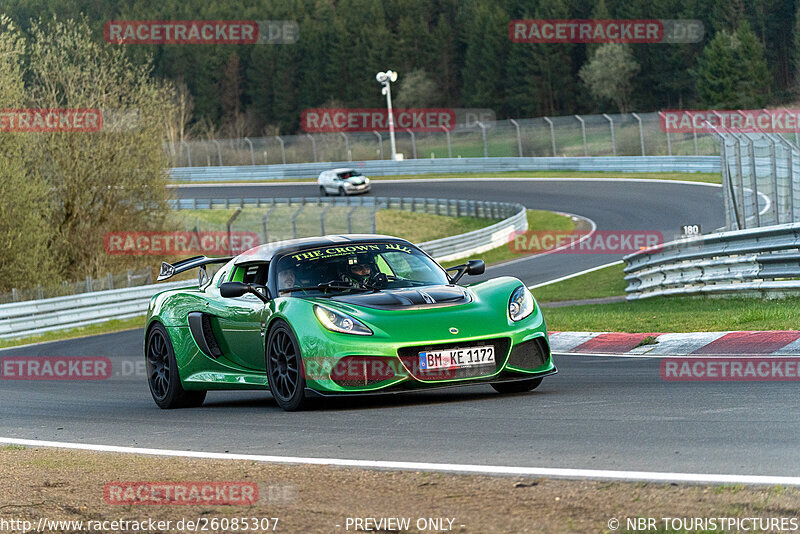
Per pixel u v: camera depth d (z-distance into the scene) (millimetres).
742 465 15000
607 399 23281
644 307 52812
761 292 48000
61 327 88688
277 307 25516
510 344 24094
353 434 20766
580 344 40250
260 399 31578
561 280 88750
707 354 32719
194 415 27594
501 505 13664
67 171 121188
